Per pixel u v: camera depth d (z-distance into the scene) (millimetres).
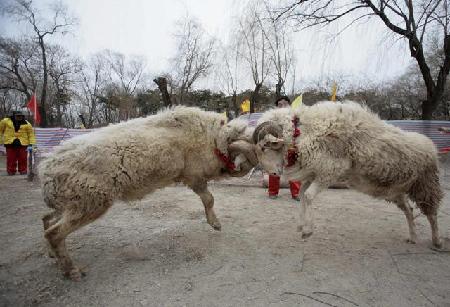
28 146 9172
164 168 3838
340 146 3975
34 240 4418
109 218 5363
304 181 4297
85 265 3689
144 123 3992
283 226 4980
